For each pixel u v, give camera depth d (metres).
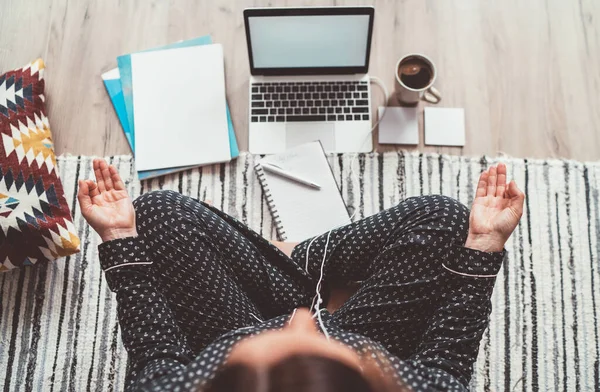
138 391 0.73
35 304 1.30
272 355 0.73
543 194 1.37
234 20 1.46
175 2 1.46
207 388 0.69
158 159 1.36
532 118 1.41
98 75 1.43
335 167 1.37
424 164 1.38
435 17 1.46
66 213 1.28
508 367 1.28
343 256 1.03
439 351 0.83
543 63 1.44
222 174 1.37
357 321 0.91
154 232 0.97
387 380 0.71
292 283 1.01
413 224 0.96
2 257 1.23
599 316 1.30
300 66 1.36
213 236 0.99
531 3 1.47
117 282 0.90
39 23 1.46
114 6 1.46
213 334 0.93
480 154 1.39
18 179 1.25
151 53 1.41
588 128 1.40
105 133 1.40
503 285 1.32
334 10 1.20
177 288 0.94
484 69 1.44
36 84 1.34
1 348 1.28
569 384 1.27
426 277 0.92
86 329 1.29
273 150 1.37
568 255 1.34
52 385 1.27
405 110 1.39
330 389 0.71
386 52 1.44
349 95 1.37
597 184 1.37
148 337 0.85
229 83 1.42
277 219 1.29
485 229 0.92
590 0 1.47
